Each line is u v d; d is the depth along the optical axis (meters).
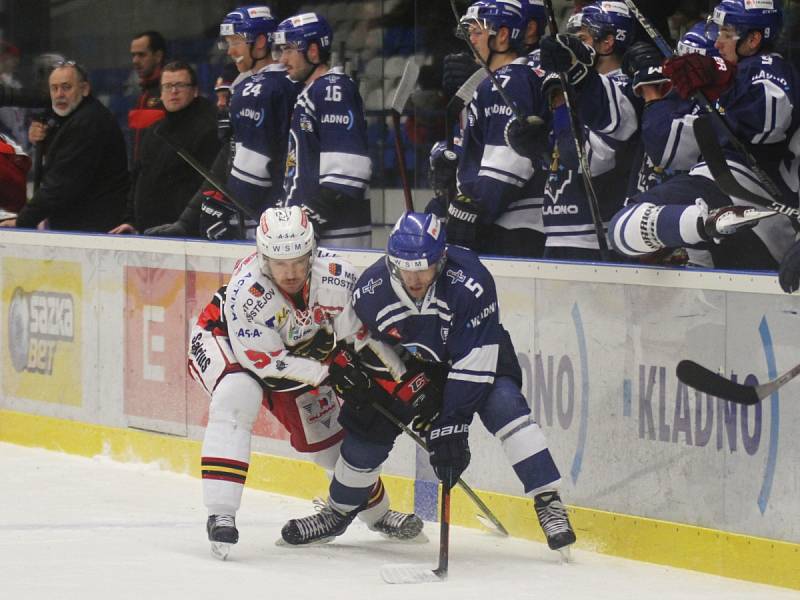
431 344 14.71
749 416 14.60
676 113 16.09
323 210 19.58
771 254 15.94
